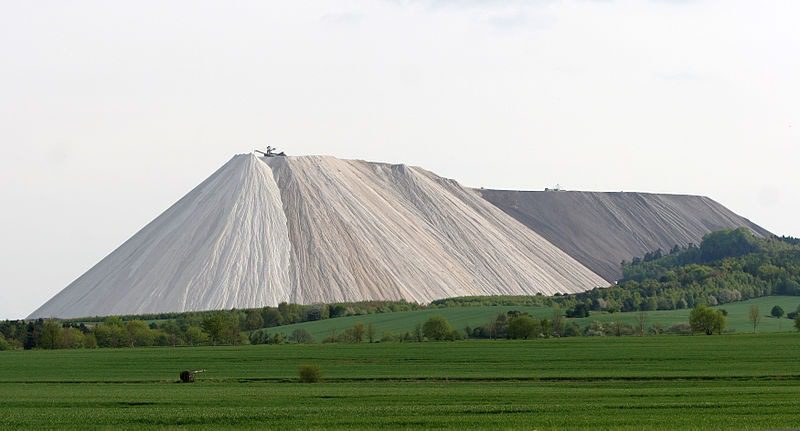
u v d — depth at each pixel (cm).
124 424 9381
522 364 16712
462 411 10025
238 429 8944
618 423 9006
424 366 16888
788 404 10312
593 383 13625
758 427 8569
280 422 9381
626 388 12688
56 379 15775
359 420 9419
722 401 10681
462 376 14962
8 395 12644
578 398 11306
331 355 19512
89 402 11494
